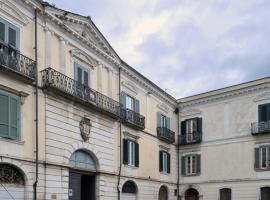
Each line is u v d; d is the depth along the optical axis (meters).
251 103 30.58
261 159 29.28
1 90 16.81
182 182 33.56
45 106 19.27
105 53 24.78
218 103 32.66
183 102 34.56
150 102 30.83
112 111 24.34
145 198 28.45
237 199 30.00
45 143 19.05
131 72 27.91
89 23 23.22
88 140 22.34
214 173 31.73
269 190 28.88
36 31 19.28
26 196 17.61
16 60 17.42
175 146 34.22
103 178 23.58
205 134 32.97
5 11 17.53
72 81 21.00
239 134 30.88
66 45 21.56
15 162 17.12
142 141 28.89
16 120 17.42
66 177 20.23
